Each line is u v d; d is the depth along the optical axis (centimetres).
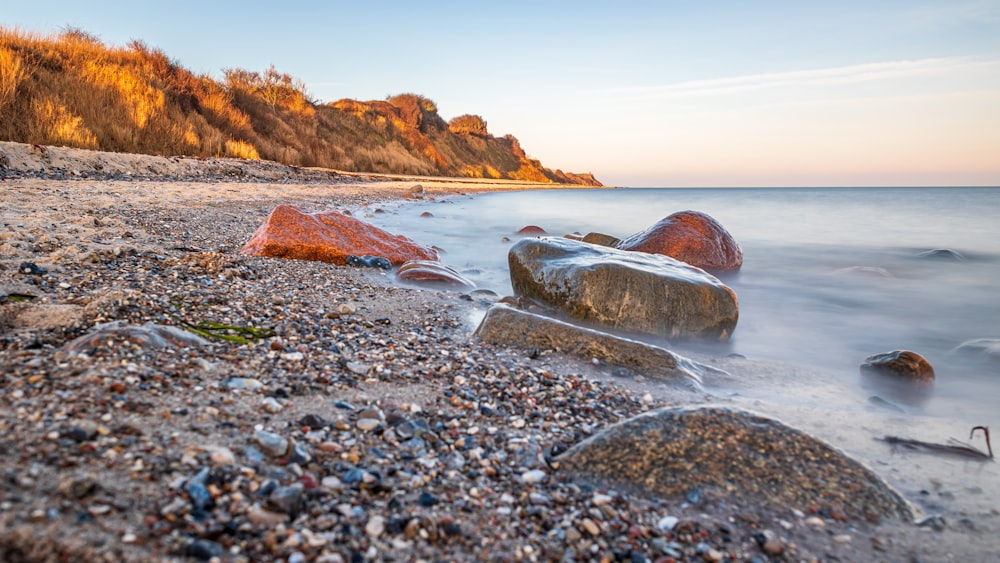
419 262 746
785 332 646
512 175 7194
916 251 1270
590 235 1134
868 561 227
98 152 1498
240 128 2602
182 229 845
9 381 260
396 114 5697
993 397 445
